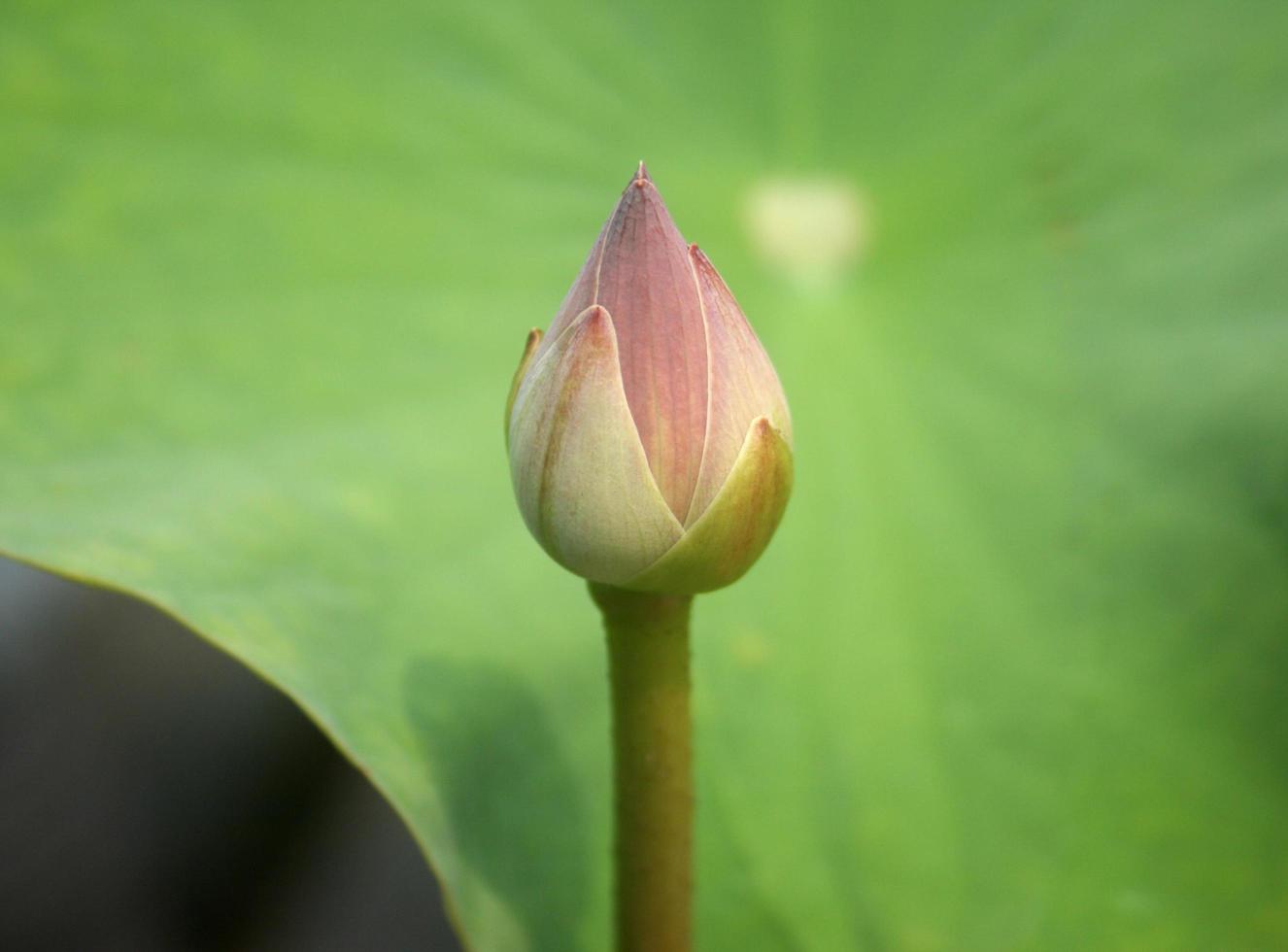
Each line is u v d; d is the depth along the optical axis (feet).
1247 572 1.29
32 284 1.30
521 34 1.43
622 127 1.44
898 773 1.25
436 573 1.25
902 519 1.33
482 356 1.35
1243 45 1.43
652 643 1.05
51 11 1.36
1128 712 1.26
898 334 1.42
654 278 0.99
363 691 1.18
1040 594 1.30
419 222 1.38
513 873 1.17
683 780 1.08
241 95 1.38
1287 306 1.35
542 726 1.22
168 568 1.18
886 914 1.22
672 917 1.09
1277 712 1.25
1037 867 1.23
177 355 1.30
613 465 0.99
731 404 1.00
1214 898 1.21
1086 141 1.44
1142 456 1.33
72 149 1.34
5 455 1.22
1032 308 1.40
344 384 1.32
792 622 1.29
